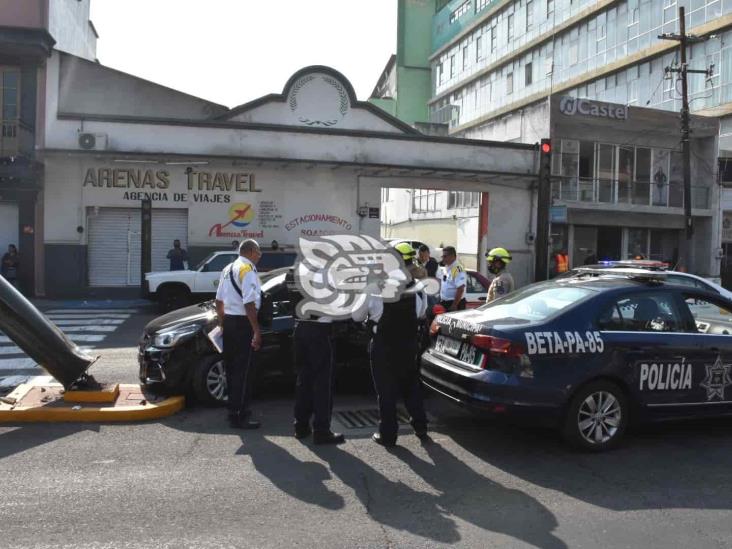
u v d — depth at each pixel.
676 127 26.28
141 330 12.57
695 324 5.80
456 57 52.59
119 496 4.25
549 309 5.55
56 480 4.52
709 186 27.19
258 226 19.89
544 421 5.15
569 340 5.22
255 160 19.00
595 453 5.34
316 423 5.45
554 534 3.81
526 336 5.13
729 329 6.00
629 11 34.19
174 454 5.13
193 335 6.57
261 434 5.73
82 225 18.56
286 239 20.16
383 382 5.43
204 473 4.71
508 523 3.95
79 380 6.45
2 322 5.94
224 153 19.02
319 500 4.25
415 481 4.64
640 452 5.40
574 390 5.20
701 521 4.03
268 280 7.41
